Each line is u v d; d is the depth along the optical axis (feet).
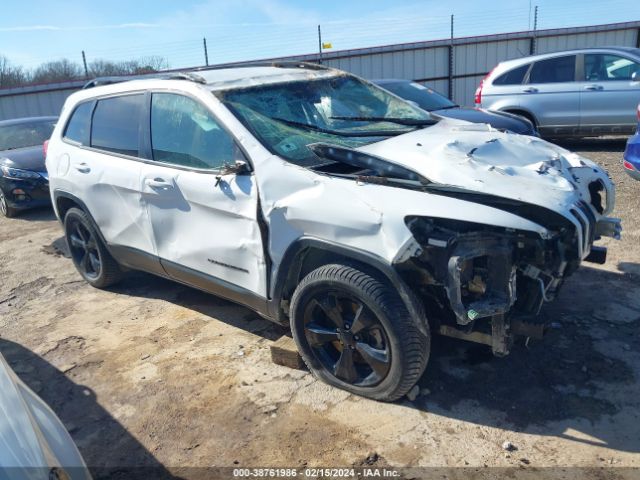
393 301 9.25
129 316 14.71
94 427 10.27
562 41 56.44
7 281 18.44
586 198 10.71
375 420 9.71
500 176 9.73
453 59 57.67
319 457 8.98
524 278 9.61
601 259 11.07
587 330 12.00
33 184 26.58
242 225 10.94
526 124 24.00
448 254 8.80
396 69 58.13
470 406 9.89
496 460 8.60
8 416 6.05
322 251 10.49
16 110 56.03
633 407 9.53
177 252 12.63
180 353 12.51
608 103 30.45
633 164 19.16
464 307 8.72
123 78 15.42
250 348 12.46
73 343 13.50
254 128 11.18
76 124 15.62
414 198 9.11
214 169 11.51
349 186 9.58
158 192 12.48
